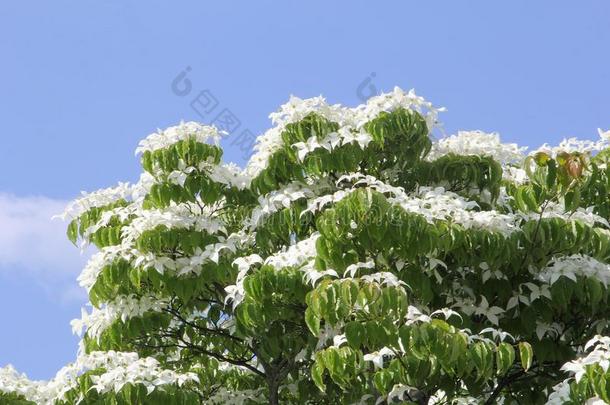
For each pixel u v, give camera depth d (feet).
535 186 30.60
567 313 33.12
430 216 29.27
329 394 33.78
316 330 27.61
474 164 35.99
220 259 34.71
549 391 32.91
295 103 35.27
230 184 36.42
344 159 33.99
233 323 37.09
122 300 35.83
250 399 38.47
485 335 31.37
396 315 26.21
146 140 35.86
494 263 30.89
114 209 37.78
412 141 34.68
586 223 31.22
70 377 33.12
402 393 27.76
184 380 31.42
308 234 35.73
